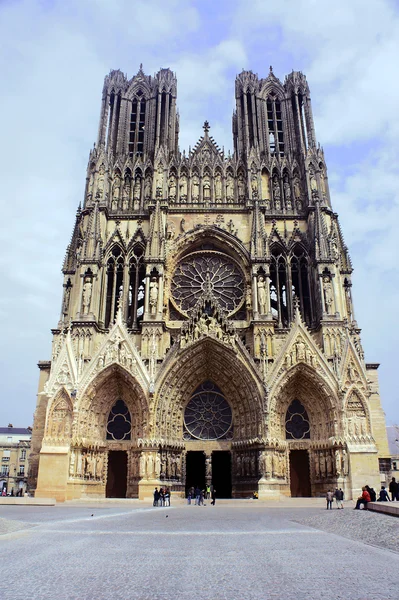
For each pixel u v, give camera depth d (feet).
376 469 181.57
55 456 181.37
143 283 229.25
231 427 201.67
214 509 145.89
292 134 259.80
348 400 191.11
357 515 101.55
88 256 217.97
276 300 228.02
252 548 65.00
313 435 196.03
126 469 205.05
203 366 204.74
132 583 43.47
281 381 194.90
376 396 222.07
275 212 238.07
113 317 217.97
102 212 230.68
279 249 232.32
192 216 234.58
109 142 253.85
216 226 230.27
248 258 224.74
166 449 191.01
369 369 225.35
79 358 199.11
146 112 264.72
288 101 267.59
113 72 274.16
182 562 53.93
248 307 217.36
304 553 61.05
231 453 196.95
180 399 201.67
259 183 238.07
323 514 116.26
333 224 236.43
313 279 224.33
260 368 199.11
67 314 229.45
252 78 270.87
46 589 40.70
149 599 37.88
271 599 37.88
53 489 177.68
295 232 233.96
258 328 207.62
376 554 61.05
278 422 195.11
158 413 192.75
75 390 189.47
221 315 204.54
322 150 249.75
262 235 224.53
